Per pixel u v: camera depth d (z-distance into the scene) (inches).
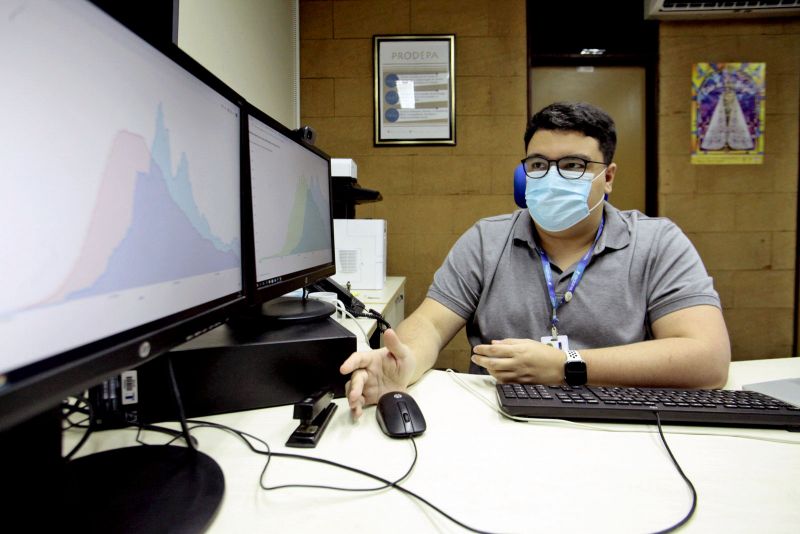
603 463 19.5
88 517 14.3
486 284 44.6
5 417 9.2
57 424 12.5
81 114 12.9
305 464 19.2
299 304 35.7
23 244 10.9
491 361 29.6
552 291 41.6
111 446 20.4
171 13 22.5
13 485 11.8
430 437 22.2
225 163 23.4
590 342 40.6
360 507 16.0
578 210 39.8
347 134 99.0
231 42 62.6
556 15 97.2
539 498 16.7
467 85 97.7
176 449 19.6
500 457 20.1
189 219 19.5
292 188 34.0
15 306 10.5
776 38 95.7
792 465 19.4
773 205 97.5
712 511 15.9
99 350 13.0
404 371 27.8
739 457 20.1
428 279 100.3
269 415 24.7
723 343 31.7
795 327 98.0
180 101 18.8
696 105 96.7
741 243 97.7
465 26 96.9
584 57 98.3
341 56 97.9
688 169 97.4
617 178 101.6
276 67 82.4
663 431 22.9
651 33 96.6
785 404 24.3
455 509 15.9
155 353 15.7
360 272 67.1
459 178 98.8
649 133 99.7
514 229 45.4
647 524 15.1
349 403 24.3
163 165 17.5
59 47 12.0
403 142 98.4
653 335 39.6
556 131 39.9
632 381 29.1
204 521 14.4
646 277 40.3
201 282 20.5
